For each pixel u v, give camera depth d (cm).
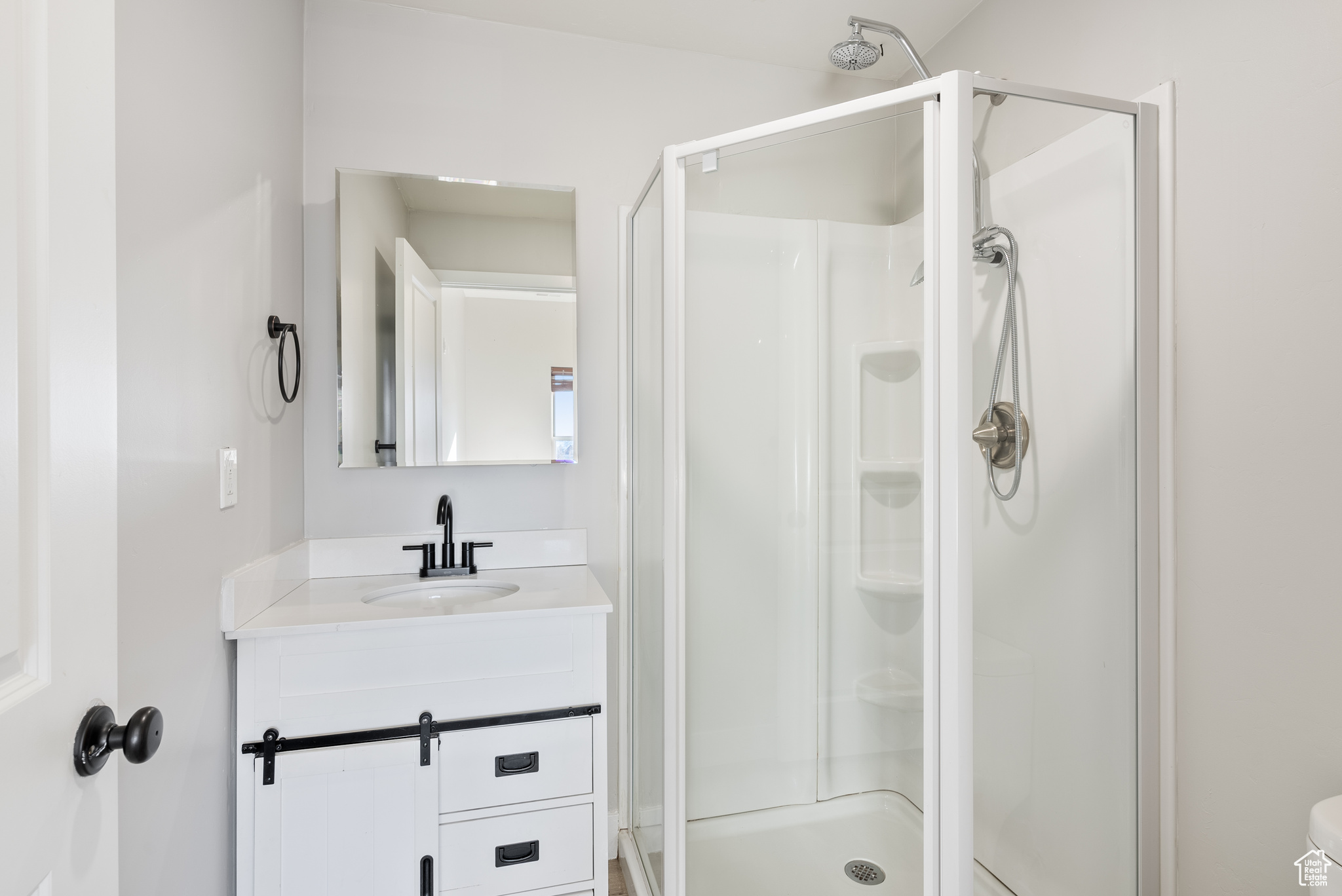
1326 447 114
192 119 115
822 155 137
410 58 194
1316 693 116
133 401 97
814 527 141
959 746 124
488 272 195
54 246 57
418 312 190
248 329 143
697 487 152
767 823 145
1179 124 137
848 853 136
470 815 149
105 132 65
